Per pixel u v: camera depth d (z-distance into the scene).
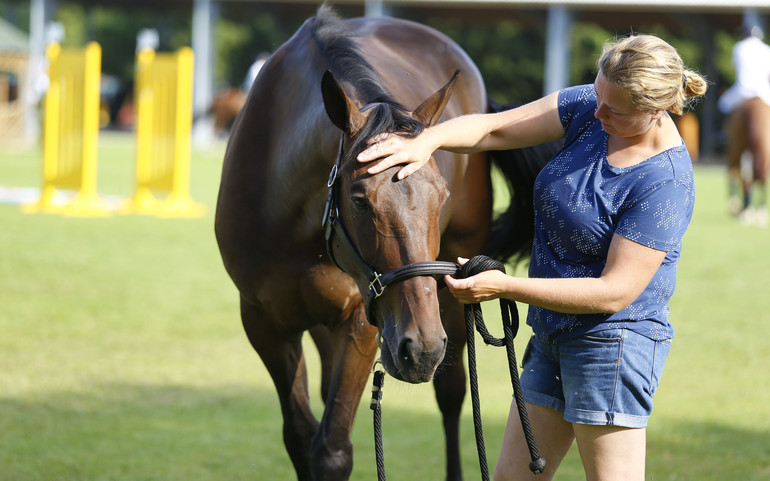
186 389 9.45
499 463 5.21
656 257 4.54
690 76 4.55
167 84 22.52
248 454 7.72
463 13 59.00
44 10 54.38
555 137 5.17
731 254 18.58
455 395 7.63
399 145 4.68
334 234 5.18
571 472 7.56
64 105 21.86
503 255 8.21
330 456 5.77
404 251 4.57
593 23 61.41
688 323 12.52
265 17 76.06
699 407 9.03
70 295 13.13
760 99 23.80
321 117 5.49
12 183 27.80
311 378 10.23
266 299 6.21
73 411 8.57
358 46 6.27
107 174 32.56
